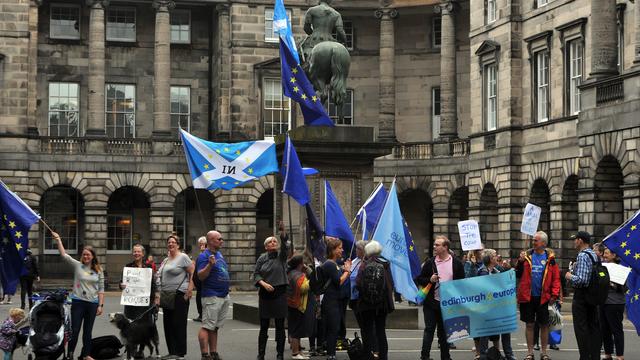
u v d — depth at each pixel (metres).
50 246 75.69
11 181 70.94
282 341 27.45
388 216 28.50
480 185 66.25
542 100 61.59
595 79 51.88
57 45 76.12
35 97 72.44
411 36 77.75
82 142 72.75
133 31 77.69
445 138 72.38
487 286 25.59
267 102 75.06
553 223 59.16
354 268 28.77
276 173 34.47
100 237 72.75
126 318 27.70
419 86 77.56
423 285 26.38
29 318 25.94
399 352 30.14
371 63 78.38
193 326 39.19
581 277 25.58
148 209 77.56
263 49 74.81
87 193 72.69
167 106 74.75
